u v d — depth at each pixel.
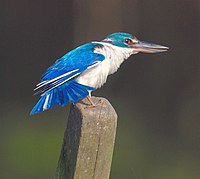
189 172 12.29
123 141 13.61
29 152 13.28
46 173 12.50
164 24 19.44
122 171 12.24
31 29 19.67
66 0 19.70
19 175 12.37
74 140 4.97
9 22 19.73
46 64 18.56
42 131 14.10
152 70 17.80
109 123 4.89
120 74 17.48
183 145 13.71
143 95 16.81
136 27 19.52
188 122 15.12
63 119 14.71
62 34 19.58
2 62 18.42
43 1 19.70
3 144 13.59
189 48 18.77
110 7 19.41
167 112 15.76
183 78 17.59
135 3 19.48
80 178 4.89
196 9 19.11
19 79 17.56
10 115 15.23
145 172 12.23
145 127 14.71
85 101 5.84
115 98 16.62
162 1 19.47
